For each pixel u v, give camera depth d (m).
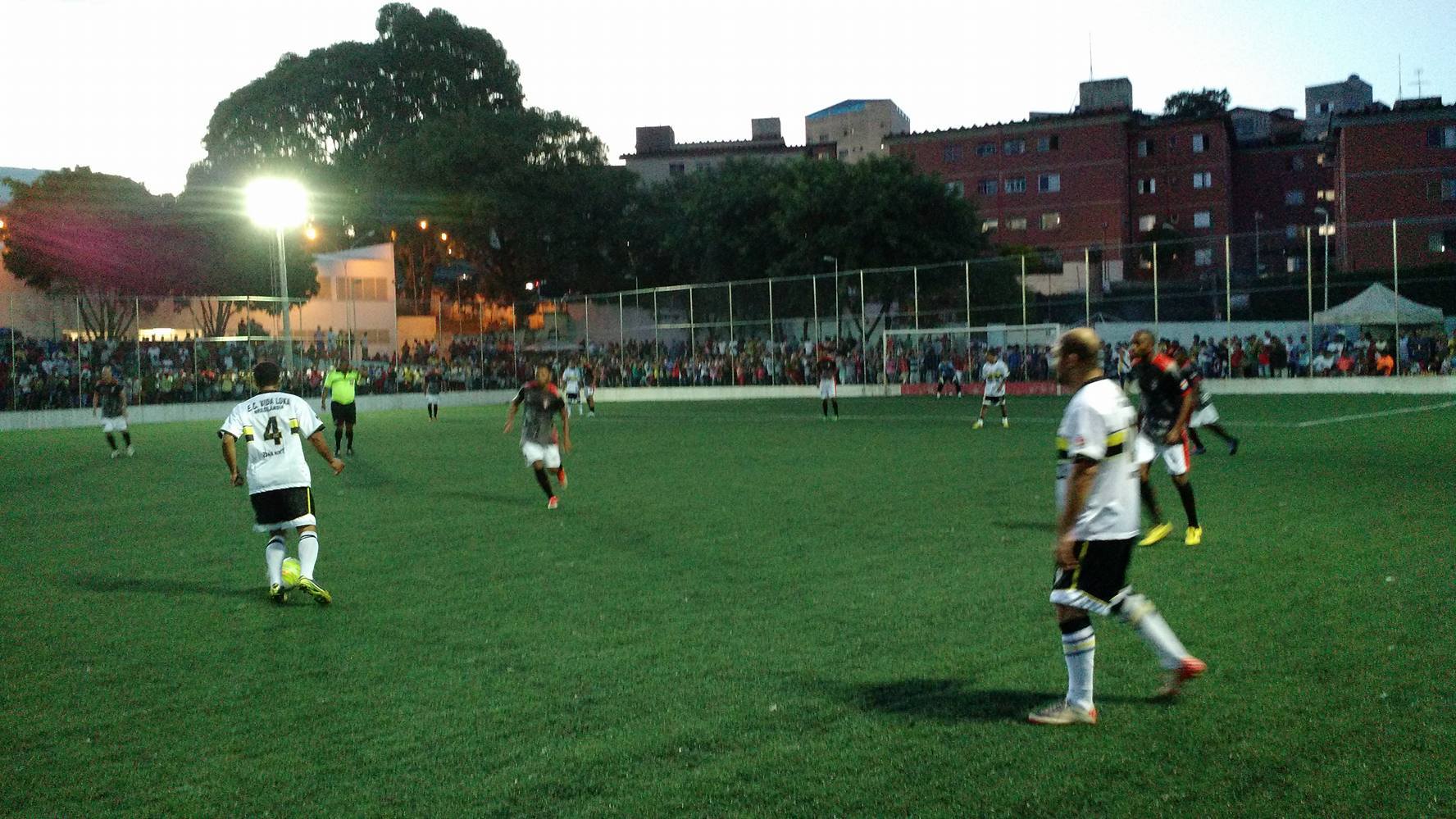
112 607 7.65
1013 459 16.55
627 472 16.00
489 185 59.03
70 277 45.62
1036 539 9.30
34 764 4.59
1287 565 7.83
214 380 39.84
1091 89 76.94
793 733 4.68
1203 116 71.00
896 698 5.12
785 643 6.17
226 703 5.37
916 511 11.25
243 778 4.37
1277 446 16.88
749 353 44.66
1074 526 4.67
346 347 44.72
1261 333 39.97
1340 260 55.72
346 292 51.28
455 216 58.81
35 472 18.59
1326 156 66.75
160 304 39.91
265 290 48.81
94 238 45.66
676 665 5.79
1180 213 72.06
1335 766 4.12
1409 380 32.03
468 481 15.48
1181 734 4.52
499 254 62.56
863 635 6.30
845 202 47.12
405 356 47.62
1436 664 5.30
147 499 14.37
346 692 5.49
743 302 45.41
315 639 6.63
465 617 7.09
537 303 50.78
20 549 10.31
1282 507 10.69
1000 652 5.84
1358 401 28.83
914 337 42.09
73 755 4.68
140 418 37.56
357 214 58.75
